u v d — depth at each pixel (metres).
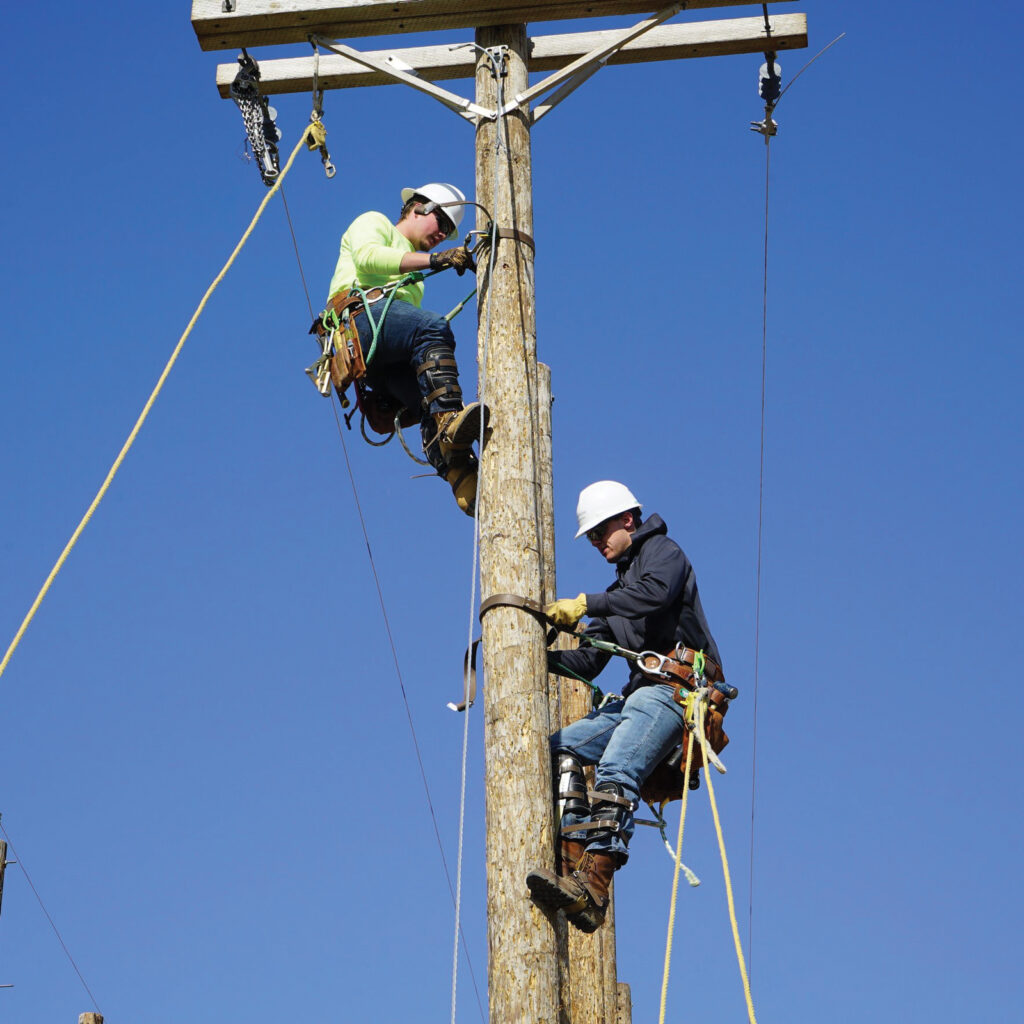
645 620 7.94
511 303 8.35
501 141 8.73
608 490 8.24
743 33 9.97
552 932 7.27
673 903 7.58
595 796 7.52
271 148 10.01
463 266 8.59
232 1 9.12
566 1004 7.76
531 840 7.35
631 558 8.08
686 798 7.75
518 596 7.79
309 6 9.08
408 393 8.84
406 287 8.95
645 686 7.88
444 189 9.35
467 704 8.04
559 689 10.05
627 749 7.63
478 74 9.01
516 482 8.02
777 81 10.06
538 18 9.13
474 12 9.07
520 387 8.20
